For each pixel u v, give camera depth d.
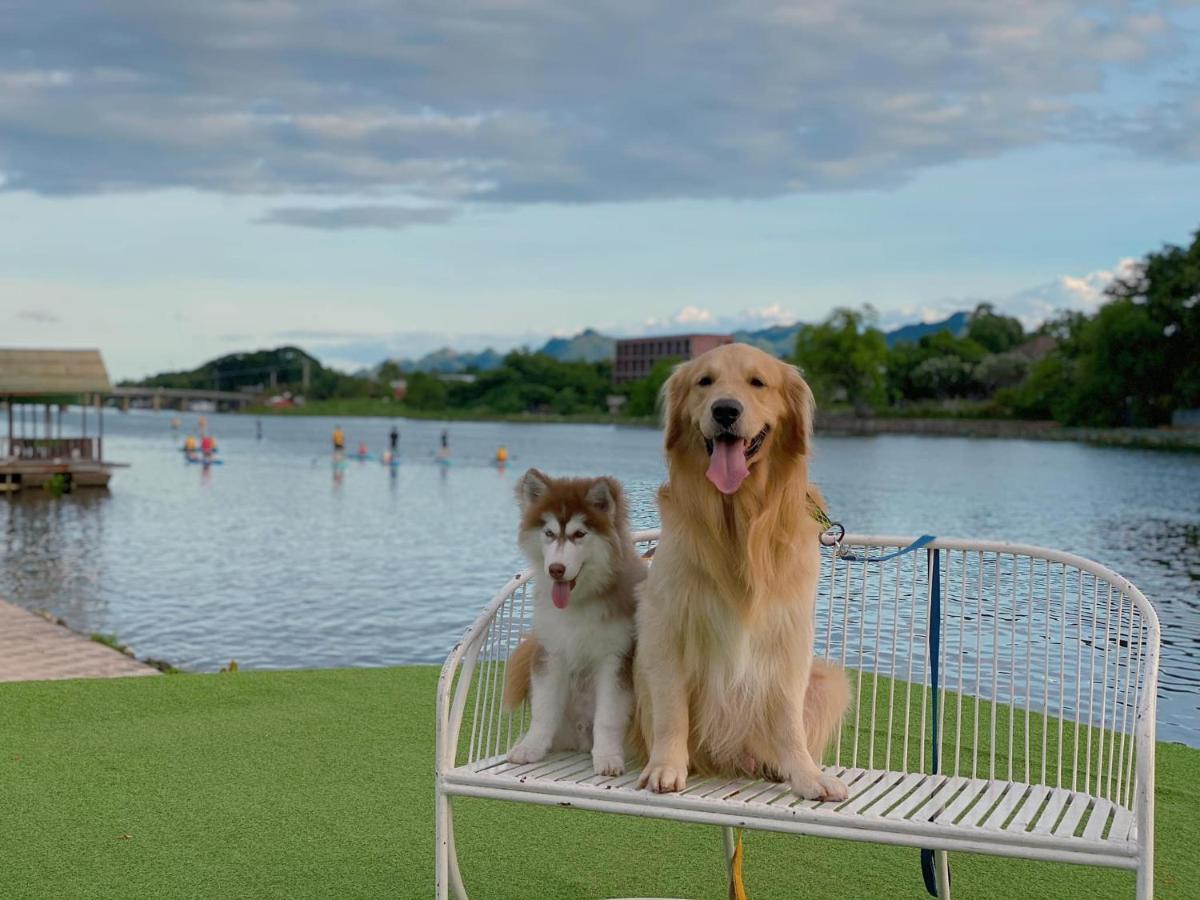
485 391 125.62
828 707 2.67
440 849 2.45
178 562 14.97
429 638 9.71
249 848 3.16
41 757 3.85
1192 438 49.91
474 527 19.56
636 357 117.69
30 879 2.96
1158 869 3.12
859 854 3.21
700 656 2.51
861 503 22.31
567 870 3.08
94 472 27.05
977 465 36.12
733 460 2.41
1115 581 2.53
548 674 2.64
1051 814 2.31
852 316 69.81
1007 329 102.50
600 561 2.60
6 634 7.21
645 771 2.43
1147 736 2.13
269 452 48.03
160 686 4.90
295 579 13.39
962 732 4.02
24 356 26.98
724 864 3.12
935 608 2.72
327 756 3.89
